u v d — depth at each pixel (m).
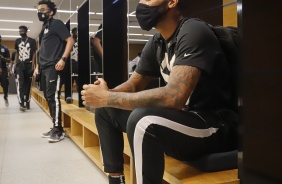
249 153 0.95
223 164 0.97
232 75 1.03
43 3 2.85
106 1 2.95
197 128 0.93
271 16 1.04
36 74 3.14
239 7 0.96
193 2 1.85
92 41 3.49
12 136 2.99
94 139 2.27
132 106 0.96
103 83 1.11
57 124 2.78
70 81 4.20
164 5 1.03
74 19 4.38
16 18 9.07
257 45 1.01
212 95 1.03
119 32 2.99
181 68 0.90
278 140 1.06
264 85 1.04
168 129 0.87
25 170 1.90
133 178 1.25
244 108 0.96
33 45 5.07
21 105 5.20
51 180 1.72
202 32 0.93
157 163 0.87
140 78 1.31
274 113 1.06
